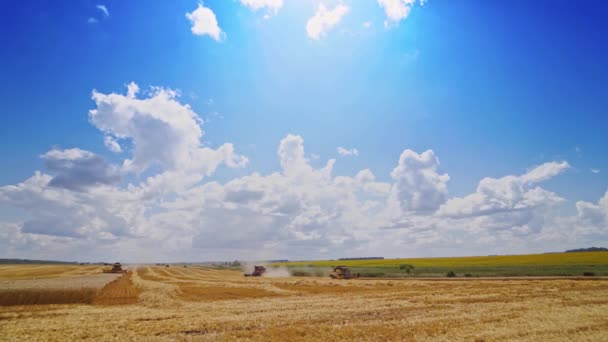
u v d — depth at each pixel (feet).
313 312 80.94
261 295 123.75
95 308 95.91
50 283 140.67
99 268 388.78
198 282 195.31
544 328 59.31
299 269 341.41
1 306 101.04
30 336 60.59
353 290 137.80
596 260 257.55
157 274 299.58
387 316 74.13
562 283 139.23
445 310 80.33
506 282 154.71
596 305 82.17
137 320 75.00
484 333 56.49
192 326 67.31
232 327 66.13
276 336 58.03
